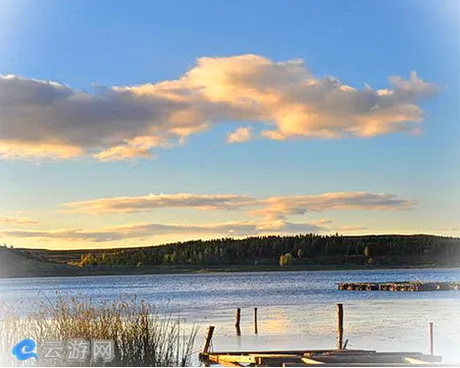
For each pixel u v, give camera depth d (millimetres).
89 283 103375
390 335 35000
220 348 29562
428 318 44812
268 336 34875
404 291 77875
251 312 52125
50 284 94938
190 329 37062
